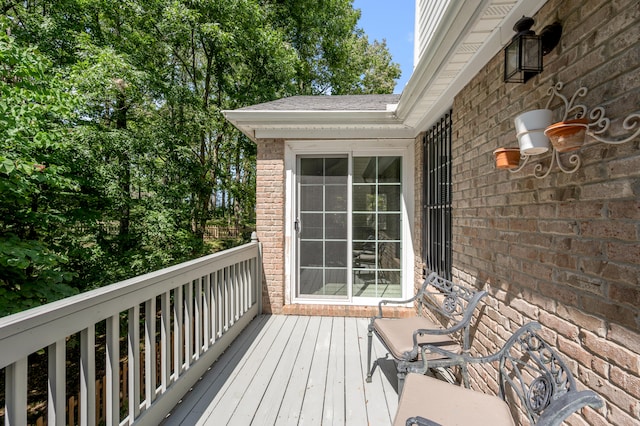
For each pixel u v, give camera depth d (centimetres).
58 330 131
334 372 273
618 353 112
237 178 1005
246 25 802
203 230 818
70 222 561
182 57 834
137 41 728
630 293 108
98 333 527
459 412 141
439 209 339
